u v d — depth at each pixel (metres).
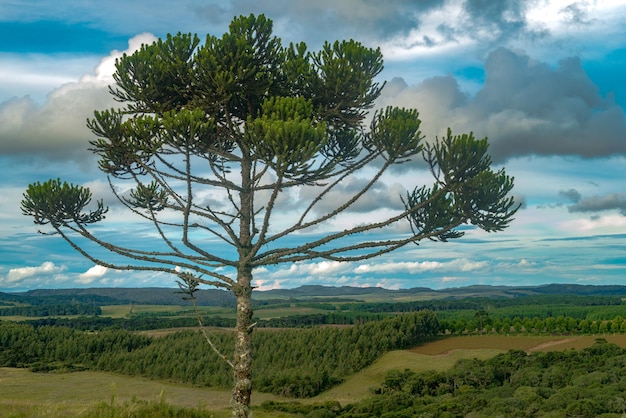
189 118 12.15
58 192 13.76
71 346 122.38
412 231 14.34
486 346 106.94
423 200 14.25
